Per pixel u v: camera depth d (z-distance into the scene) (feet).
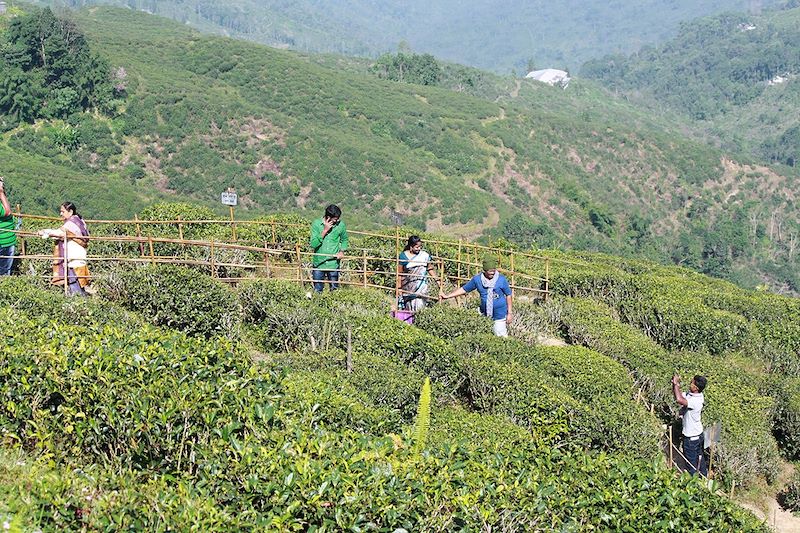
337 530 18.79
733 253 359.46
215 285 42.14
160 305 39.63
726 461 37.11
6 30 291.17
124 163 271.08
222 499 19.58
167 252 53.62
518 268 68.23
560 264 77.92
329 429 25.57
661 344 57.36
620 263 90.79
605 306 59.82
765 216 391.04
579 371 41.27
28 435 22.35
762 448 38.42
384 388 33.30
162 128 287.69
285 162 289.94
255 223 61.05
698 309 58.13
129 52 376.89
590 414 35.47
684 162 413.59
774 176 415.44
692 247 348.79
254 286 45.32
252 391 24.54
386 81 448.65
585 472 26.30
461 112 403.54
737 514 25.04
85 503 18.78
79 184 219.82
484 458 24.64
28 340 25.00
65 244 41.39
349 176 291.58
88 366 22.94
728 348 56.49
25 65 271.08
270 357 39.09
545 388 36.63
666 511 24.20
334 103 373.61
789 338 59.00
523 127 406.41
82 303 35.81
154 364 23.59
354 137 333.42
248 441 21.29
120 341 25.57
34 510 17.94
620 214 361.92
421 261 48.80
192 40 403.75
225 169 278.46
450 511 20.80
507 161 364.99
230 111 305.53
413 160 332.19
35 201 207.21
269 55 395.14
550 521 22.33
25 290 36.35
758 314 65.57
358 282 55.36
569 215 340.39
